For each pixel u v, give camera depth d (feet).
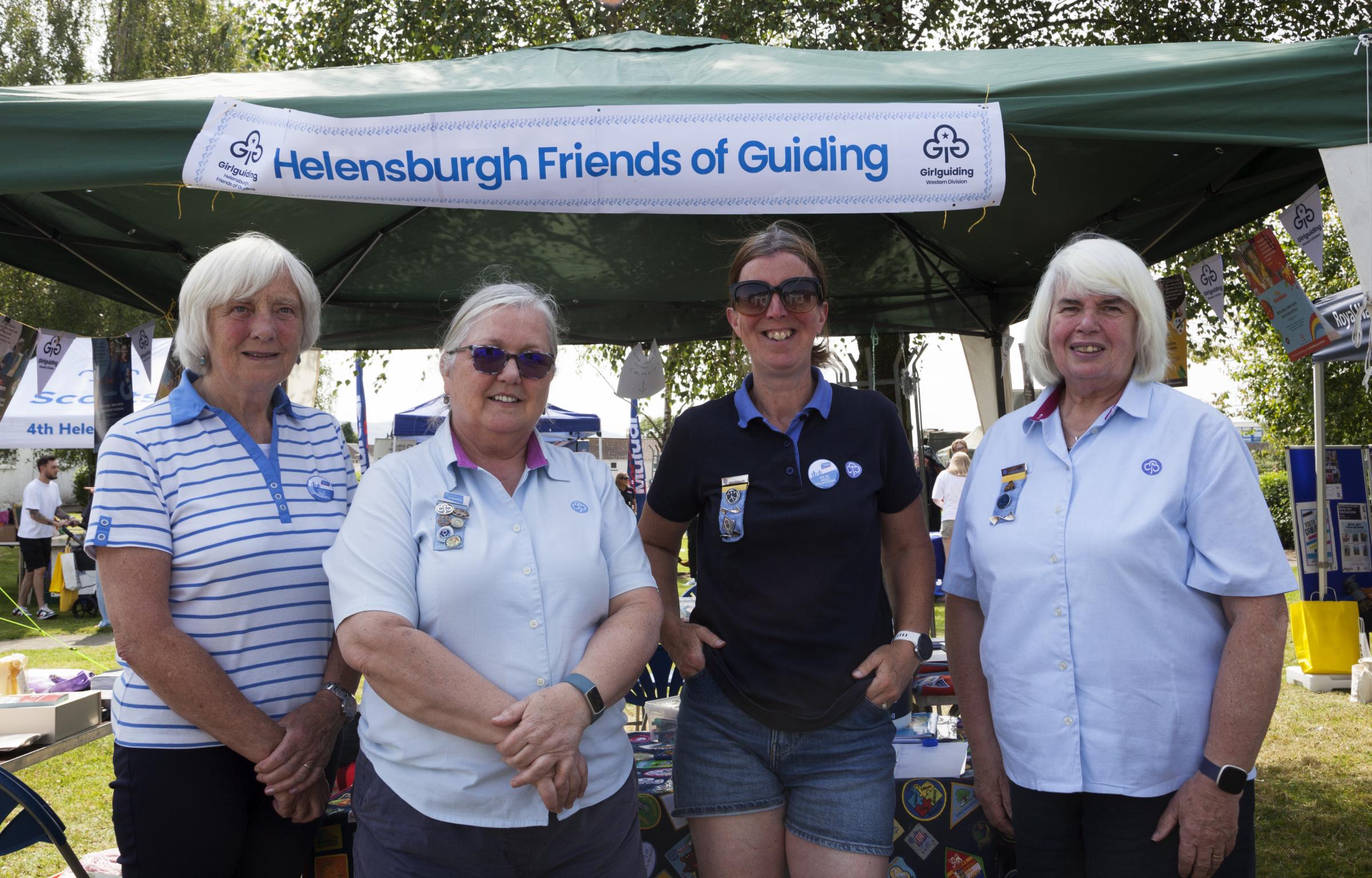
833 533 6.38
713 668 6.61
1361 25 27.22
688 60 10.09
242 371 5.94
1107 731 5.44
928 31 29.27
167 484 5.63
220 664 5.61
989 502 6.17
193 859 5.58
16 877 11.34
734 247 16.17
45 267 12.71
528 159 7.82
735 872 6.55
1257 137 7.62
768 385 6.74
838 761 6.45
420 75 9.37
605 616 5.67
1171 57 8.43
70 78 58.59
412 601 5.16
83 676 10.39
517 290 5.73
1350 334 17.30
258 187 7.71
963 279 17.95
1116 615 5.44
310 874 7.24
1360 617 20.06
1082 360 5.74
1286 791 13.75
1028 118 7.83
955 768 7.94
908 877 7.73
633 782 5.75
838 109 7.80
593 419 43.11
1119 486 5.57
